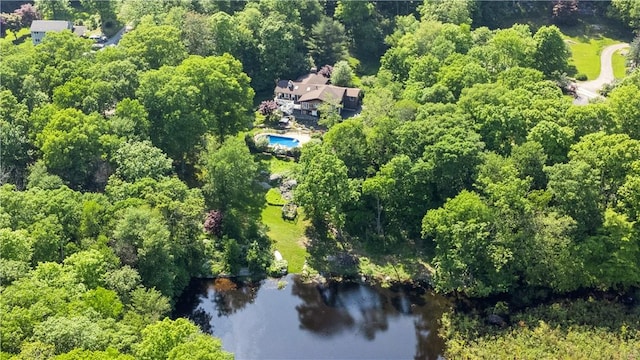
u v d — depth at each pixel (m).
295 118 153.00
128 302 85.38
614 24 194.25
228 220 113.62
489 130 113.62
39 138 108.00
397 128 116.25
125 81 122.75
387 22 177.62
